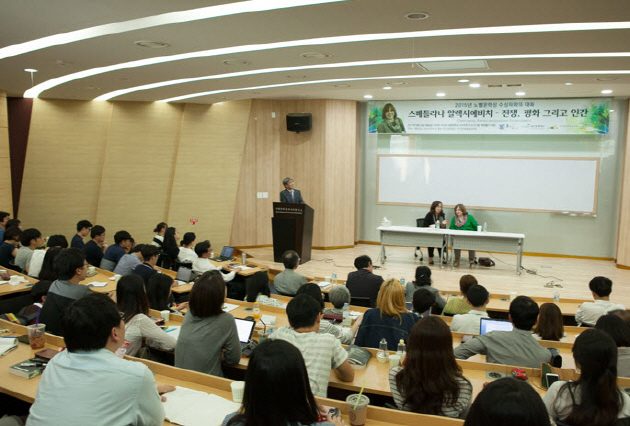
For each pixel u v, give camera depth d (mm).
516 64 7172
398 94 11500
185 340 3221
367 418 2615
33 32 5074
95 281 6418
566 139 11805
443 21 4973
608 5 4418
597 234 11781
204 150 11789
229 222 12258
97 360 2105
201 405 2676
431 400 2508
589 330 2383
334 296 4879
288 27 5152
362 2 4398
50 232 10719
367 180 13133
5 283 6152
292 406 1543
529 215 12156
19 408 3408
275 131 12492
